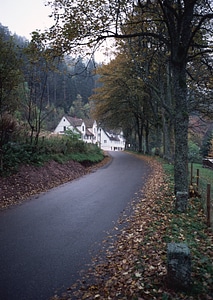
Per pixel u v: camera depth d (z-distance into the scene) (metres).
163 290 4.06
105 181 15.15
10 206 9.70
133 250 5.63
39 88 17.02
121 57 20.25
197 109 19.36
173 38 8.86
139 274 4.54
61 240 6.37
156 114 29.69
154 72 17.75
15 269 4.98
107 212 8.70
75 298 4.06
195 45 9.26
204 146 49.19
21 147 14.74
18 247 5.98
